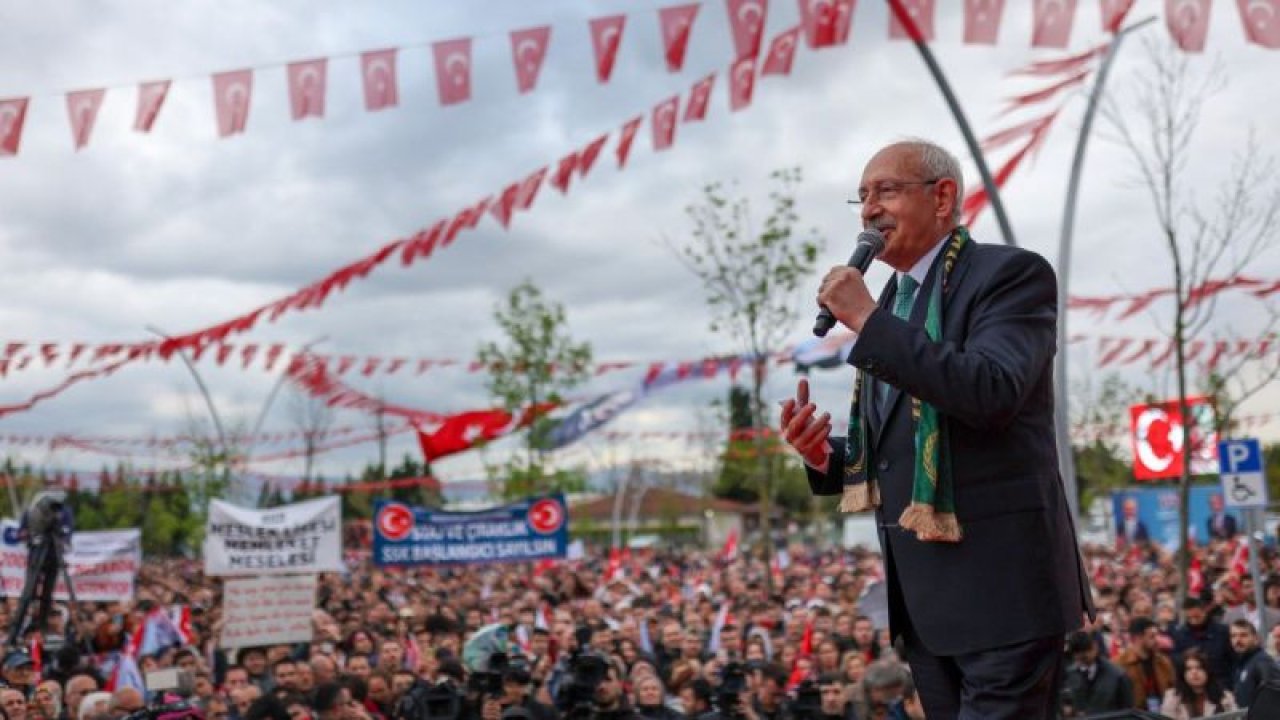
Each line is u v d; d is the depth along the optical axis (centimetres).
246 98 1065
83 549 1969
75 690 1069
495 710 895
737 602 1927
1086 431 3653
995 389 238
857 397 280
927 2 987
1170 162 2194
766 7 995
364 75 1059
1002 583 250
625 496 7950
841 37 1016
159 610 1550
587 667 927
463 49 1054
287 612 1480
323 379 2431
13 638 1322
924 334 246
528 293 3244
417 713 923
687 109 1205
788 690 1096
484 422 2400
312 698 1012
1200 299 1697
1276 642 1058
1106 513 4016
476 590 2397
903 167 270
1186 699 1149
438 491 4628
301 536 1634
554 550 2075
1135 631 1172
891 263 279
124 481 4022
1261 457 1223
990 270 258
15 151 1046
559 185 1299
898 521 264
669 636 1386
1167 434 2039
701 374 2295
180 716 812
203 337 1823
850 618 1388
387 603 1975
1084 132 1429
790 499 6856
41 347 1927
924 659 272
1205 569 2005
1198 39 966
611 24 1037
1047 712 257
